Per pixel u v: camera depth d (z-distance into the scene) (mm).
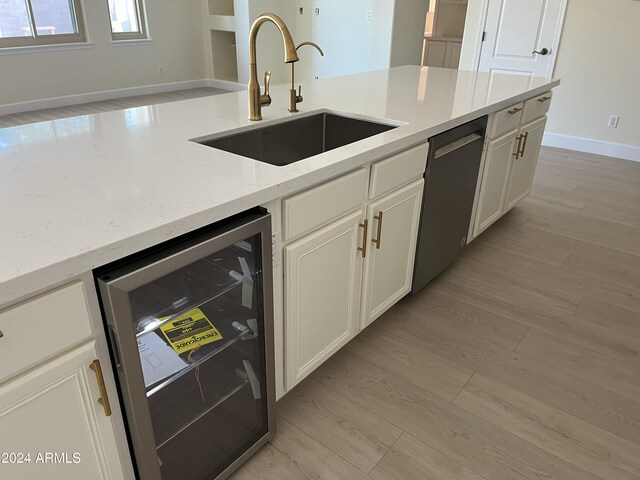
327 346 1708
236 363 1451
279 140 1896
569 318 2223
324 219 1462
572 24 4465
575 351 2012
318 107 2074
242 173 1270
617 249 2861
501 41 4930
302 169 1319
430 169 1957
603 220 3248
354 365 1913
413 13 6207
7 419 858
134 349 980
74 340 913
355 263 1706
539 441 1583
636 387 1823
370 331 2119
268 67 7277
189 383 1363
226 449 1440
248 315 1375
